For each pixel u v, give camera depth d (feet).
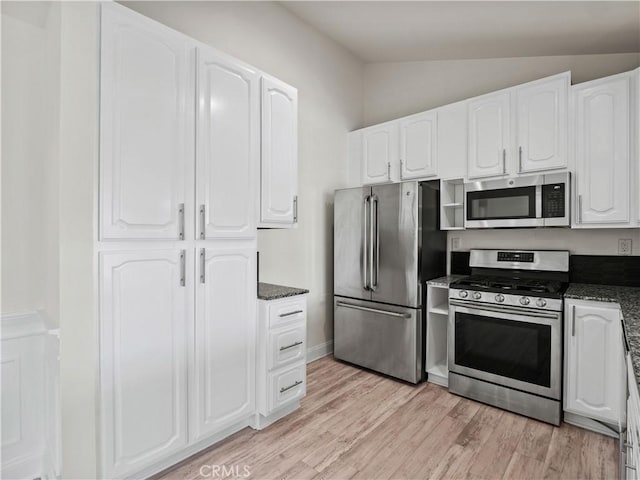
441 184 10.16
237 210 6.77
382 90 13.01
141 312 5.43
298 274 10.75
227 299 6.63
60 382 4.73
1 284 5.67
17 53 5.72
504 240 10.08
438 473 5.94
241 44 9.06
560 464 6.15
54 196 5.02
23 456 5.85
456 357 8.85
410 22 9.39
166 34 5.68
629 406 4.38
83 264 4.86
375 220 10.06
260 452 6.48
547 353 7.48
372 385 9.43
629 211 7.41
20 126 5.77
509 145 8.93
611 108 7.58
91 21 4.90
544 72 9.96
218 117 6.43
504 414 7.90
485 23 8.64
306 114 10.96
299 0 9.58
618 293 7.45
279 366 7.40
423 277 9.52
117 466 5.20
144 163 5.42
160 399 5.67
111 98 5.07
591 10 7.31
